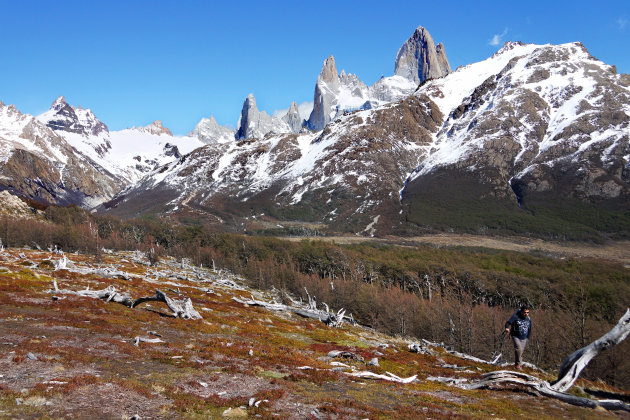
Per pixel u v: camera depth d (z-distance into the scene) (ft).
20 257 276.00
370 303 286.05
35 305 111.55
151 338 86.58
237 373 64.28
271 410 47.09
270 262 419.54
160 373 59.41
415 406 54.85
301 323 185.16
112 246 525.75
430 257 439.22
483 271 341.00
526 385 65.67
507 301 302.45
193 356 73.41
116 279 224.12
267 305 209.26
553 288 284.82
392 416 48.65
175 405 45.70
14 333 74.43
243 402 49.29
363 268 402.93
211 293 252.62
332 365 83.30
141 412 42.78
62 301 123.95
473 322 217.97
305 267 448.24
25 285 150.00
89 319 100.48
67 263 245.86
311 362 82.84
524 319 71.26
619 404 56.70
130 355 68.18
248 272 420.36
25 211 576.61
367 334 189.47
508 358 199.00
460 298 290.56
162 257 522.88
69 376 51.88
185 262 485.15
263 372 67.10
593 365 165.99
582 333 188.75
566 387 63.31
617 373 160.66
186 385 54.65
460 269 350.64
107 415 40.88
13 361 55.42
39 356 59.77
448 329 228.43
